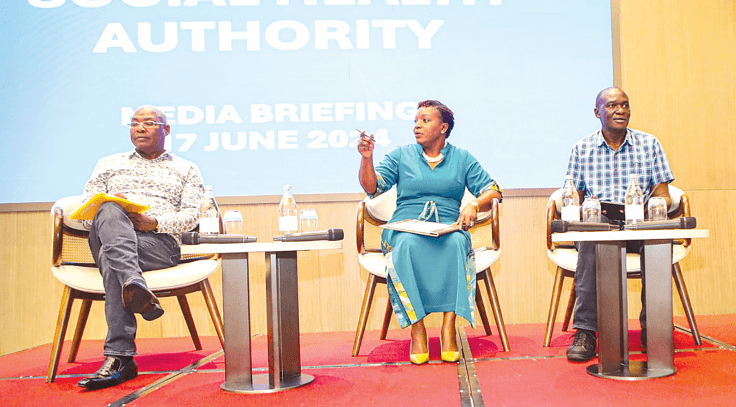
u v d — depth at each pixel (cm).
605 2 349
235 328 205
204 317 337
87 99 338
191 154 340
